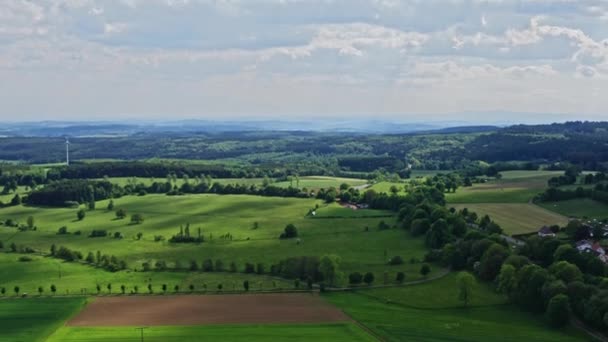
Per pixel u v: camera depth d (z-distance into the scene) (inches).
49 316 6717.5
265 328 6181.1
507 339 5836.6
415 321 6407.5
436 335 5944.9
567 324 6215.6
